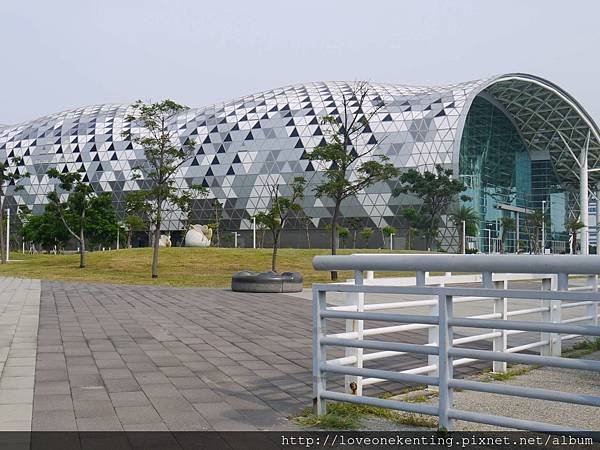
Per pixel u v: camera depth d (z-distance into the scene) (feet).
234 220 245.65
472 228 223.10
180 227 257.96
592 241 311.27
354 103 238.89
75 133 274.57
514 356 15.55
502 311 29.25
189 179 248.32
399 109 233.55
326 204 234.99
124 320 47.93
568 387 25.27
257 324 46.06
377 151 223.30
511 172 283.79
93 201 145.48
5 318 48.73
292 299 68.44
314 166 232.12
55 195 143.23
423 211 224.12
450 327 17.12
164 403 21.88
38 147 274.98
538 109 257.14
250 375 27.17
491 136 264.31
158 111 121.19
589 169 273.95
